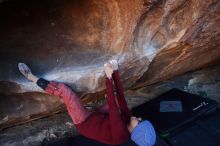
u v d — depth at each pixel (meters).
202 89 4.64
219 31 3.42
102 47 3.20
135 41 3.19
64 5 3.08
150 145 2.72
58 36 3.16
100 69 3.22
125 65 3.31
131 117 2.87
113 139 2.89
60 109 3.93
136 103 4.38
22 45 3.13
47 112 3.76
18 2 2.98
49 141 3.79
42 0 3.05
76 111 3.07
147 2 2.81
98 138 2.99
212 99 4.48
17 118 3.62
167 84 4.74
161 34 3.20
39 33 3.14
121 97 2.97
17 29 3.10
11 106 3.52
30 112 3.60
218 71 4.98
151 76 4.13
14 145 3.68
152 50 3.29
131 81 3.76
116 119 2.81
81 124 3.05
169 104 4.10
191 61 4.18
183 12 3.00
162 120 3.81
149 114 3.96
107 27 3.11
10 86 3.24
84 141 3.55
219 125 3.71
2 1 2.69
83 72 3.21
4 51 3.11
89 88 3.39
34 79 3.07
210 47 3.87
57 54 3.17
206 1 2.88
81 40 3.18
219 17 3.12
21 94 3.46
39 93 3.45
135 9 2.88
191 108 3.97
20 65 3.03
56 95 3.26
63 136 3.85
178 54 3.71
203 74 4.92
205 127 3.69
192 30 3.17
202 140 3.50
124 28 3.05
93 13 3.06
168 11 2.95
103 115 3.05
